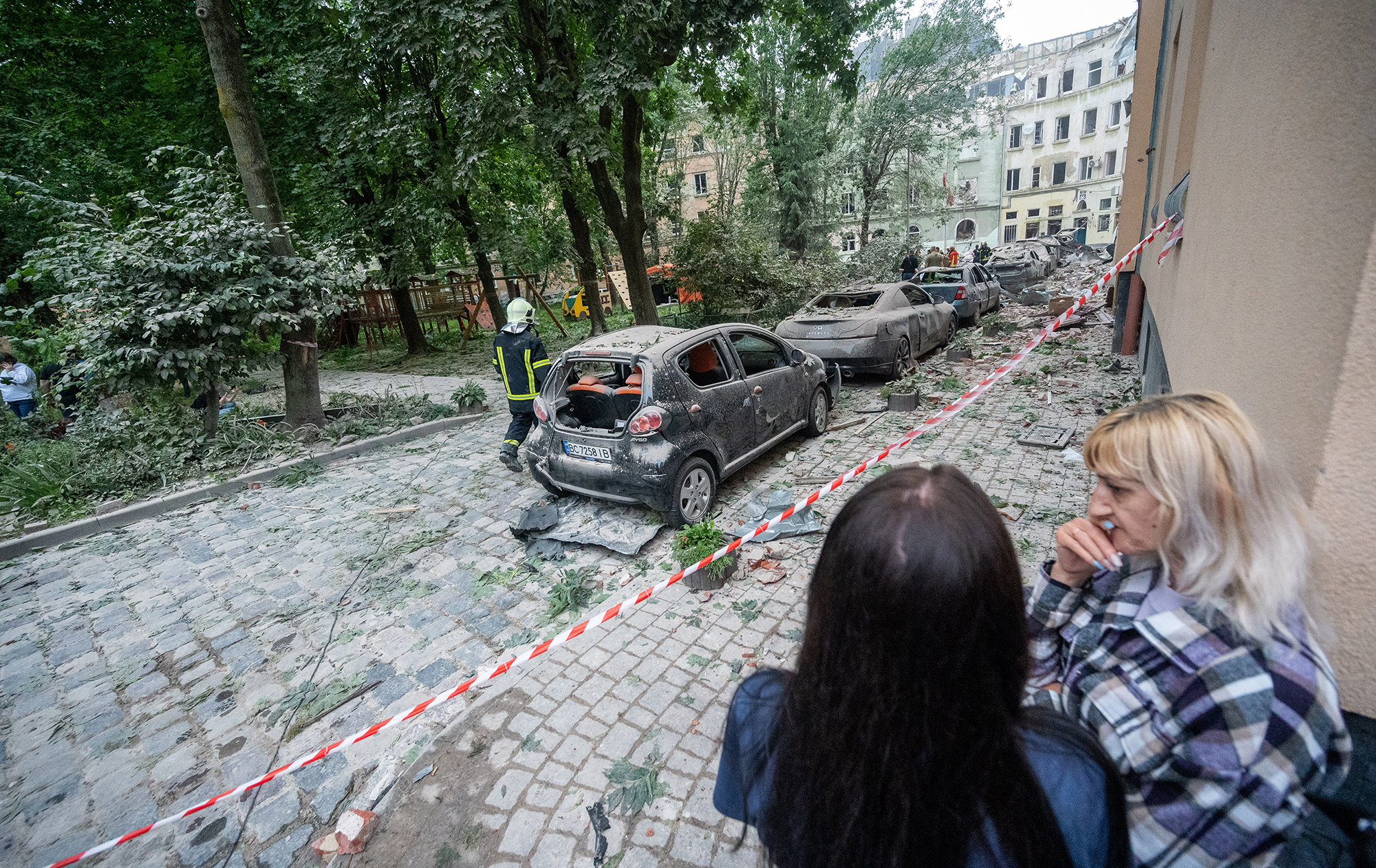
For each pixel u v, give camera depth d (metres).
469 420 9.02
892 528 0.77
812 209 24.08
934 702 0.76
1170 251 3.99
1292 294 1.34
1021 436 6.27
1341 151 1.12
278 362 8.48
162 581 4.95
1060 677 1.17
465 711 3.15
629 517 5.08
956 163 44.62
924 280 13.70
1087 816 0.81
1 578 5.17
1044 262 19.56
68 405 9.70
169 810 2.80
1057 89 42.00
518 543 5.05
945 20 23.77
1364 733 1.19
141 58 14.13
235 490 6.85
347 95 12.87
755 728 0.99
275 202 8.31
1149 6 7.58
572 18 12.16
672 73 18.20
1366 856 1.05
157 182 13.41
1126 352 9.00
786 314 15.41
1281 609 0.88
